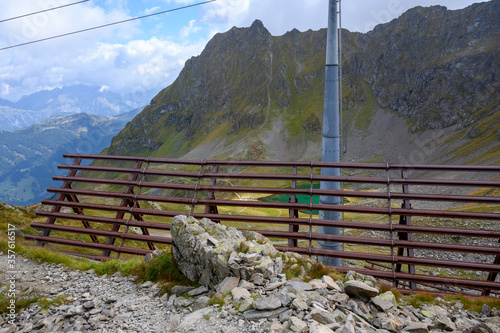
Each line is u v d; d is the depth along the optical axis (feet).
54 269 41.06
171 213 48.98
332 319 22.80
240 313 25.21
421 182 44.09
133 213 51.08
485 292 39.32
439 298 32.76
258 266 30.48
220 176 50.31
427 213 42.01
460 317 28.09
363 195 45.06
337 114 58.23
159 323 26.17
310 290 28.25
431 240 206.69
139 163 54.54
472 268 38.73
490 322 27.09
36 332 26.61
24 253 45.16
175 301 29.73
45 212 53.93
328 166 47.75
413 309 29.09
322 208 45.34
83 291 34.35
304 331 21.48
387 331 23.11
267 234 44.93
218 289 29.25
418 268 153.89
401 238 45.50
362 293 27.55
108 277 38.40
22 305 31.32
